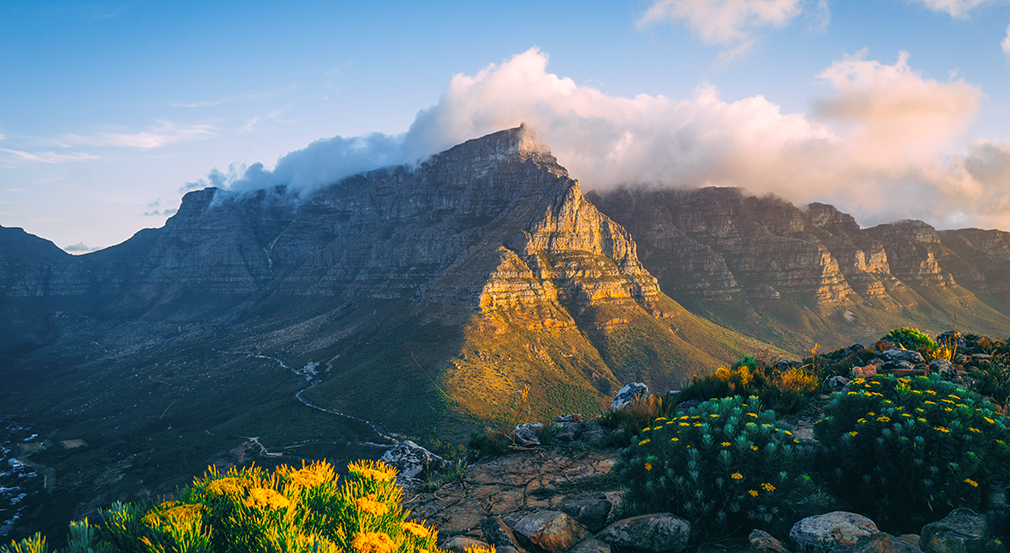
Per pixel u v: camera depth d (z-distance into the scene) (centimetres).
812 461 683
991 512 521
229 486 329
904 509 600
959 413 619
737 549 579
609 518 696
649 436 790
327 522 335
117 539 275
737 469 618
